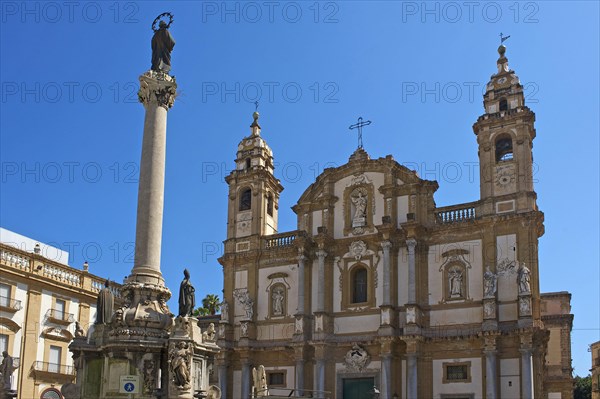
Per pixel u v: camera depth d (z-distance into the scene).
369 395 48.03
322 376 49.28
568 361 64.81
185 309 28.17
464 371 45.72
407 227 49.06
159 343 26.20
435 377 46.50
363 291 51.16
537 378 43.66
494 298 45.06
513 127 48.62
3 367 35.94
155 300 27.73
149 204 28.69
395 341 47.72
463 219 48.53
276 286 53.84
